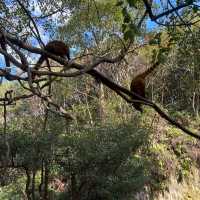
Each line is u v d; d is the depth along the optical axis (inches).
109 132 598.5
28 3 215.9
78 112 860.6
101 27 565.0
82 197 591.2
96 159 565.9
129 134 608.1
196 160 786.2
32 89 125.2
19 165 489.7
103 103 878.4
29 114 694.5
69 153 553.6
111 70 776.9
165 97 925.2
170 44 149.4
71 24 565.3
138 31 129.6
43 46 135.6
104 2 690.2
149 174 695.7
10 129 513.7
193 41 158.7
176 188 723.4
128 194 609.3
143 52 710.5
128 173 609.3
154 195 697.0
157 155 756.0
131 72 791.1
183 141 802.8
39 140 506.3
